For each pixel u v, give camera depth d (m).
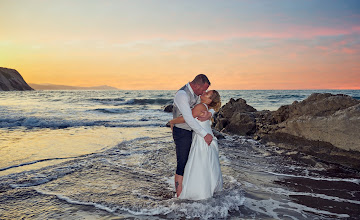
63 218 2.84
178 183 3.46
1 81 139.75
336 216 2.96
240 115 9.88
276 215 2.97
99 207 3.15
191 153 3.43
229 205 3.21
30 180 4.12
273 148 7.03
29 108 19.78
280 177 4.49
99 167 4.96
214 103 3.52
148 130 10.22
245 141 8.12
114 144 7.26
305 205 3.28
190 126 3.28
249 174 4.65
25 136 8.54
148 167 5.03
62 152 6.19
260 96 43.69
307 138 6.32
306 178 4.45
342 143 5.46
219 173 3.56
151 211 3.03
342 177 4.53
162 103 30.52
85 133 9.30
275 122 8.69
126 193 3.64
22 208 3.10
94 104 27.92
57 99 35.31
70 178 4.29
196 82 3.38
